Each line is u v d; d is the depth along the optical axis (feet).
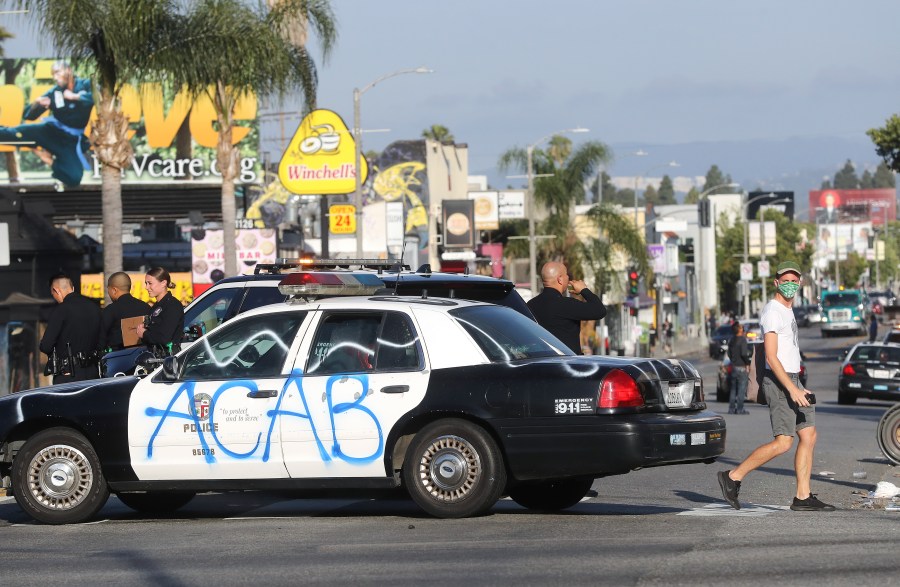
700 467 123.85
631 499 98.32
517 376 81.20
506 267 517.55
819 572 61.62
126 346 112.78
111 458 86.89
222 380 86.02
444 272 112.57
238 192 458.09
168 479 86.43
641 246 486.38
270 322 86.69
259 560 70.23
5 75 430.20
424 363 82.99
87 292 398.83
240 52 221.05
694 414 82.84
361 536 77.71
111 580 65.82
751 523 78.74
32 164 432.25
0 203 218.79
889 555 66.03
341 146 320.09
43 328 216.95
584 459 79.46
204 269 288.92
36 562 72.43
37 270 221.46
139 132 426.51
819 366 431.02
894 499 97.76
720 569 62.85
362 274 93.50
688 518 81.87
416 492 82.38
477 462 81.35
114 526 86.99
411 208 490.90
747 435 173.27
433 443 82.07
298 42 240.12
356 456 83.15
